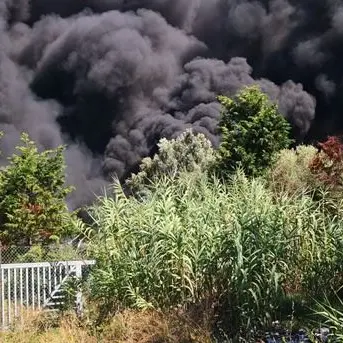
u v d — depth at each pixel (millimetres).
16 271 11180
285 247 8703
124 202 10078
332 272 8961
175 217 8859
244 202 9320
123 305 8969
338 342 5945
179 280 8586
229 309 7996
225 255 8242
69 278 10188
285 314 8164
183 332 7609
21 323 9445
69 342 8086
